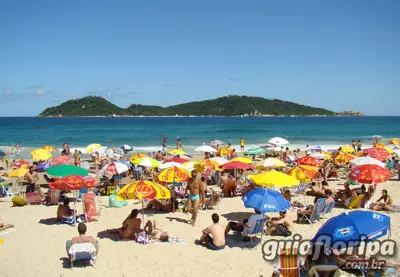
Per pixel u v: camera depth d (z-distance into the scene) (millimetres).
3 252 8133
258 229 8586
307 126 98000
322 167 18469
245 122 137500
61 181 10016
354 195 12125
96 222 10469
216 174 17141
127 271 7191
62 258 7820
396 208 11688
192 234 9422
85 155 31656
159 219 10781
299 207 12203
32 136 59531
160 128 87250
